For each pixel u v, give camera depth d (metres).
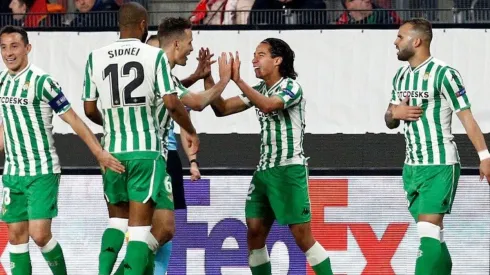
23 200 20.88
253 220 21.72
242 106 22.08
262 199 21.75
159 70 19.00
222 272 23.25
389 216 23.16
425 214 20.61
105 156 19.12
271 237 23.22
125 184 19.44
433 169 20.61
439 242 20.61
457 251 23.25
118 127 19.22
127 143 19.14
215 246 23.25
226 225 23.22
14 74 20.38
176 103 19.05
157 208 20.02
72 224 23.27
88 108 19.59
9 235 21.06
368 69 24.22
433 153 20.61
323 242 23.22
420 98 20.67
